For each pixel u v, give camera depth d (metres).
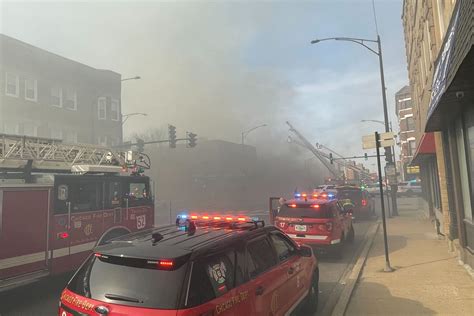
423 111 14.56
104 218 8.42
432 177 16.59
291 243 5.46
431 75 11.23
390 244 12.03
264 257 4.49
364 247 11.74
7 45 30.06
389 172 22.56
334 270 9.31
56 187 7.34
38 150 8.25
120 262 3.53
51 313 6.20
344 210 12.52
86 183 8.05
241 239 4.15
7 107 29.80
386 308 5.97
